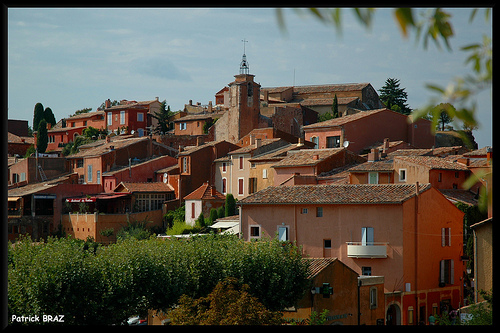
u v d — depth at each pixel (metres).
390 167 118.62
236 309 60.31
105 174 167.88
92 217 142.12
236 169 157.50
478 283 69.88
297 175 128.75
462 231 99.12
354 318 76.56
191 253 74.94
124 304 69.25
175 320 61.31
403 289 89.12
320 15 8.27
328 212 96.31
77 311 65.81
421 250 91.94
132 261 71.31
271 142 159.25
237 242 78.69
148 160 174.75
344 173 128.00
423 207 92.94
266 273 73.62
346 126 156.25
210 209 146.12
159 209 156.25
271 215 101.06
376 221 92.25
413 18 8.45
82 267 67.81
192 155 161.62
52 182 170.88
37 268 64.75
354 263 92.88
